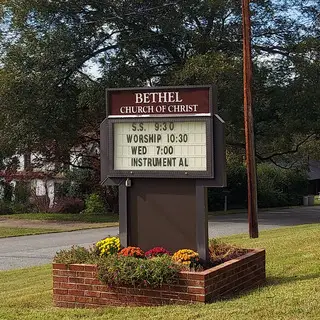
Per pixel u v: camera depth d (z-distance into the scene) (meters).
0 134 27.86
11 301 8.60
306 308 6.54
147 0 28.34
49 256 16.30
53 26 28.30
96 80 28.33
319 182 60.28
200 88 7.85
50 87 26.84
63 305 7.69
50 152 31.83
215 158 7.75
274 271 9.58
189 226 7.86
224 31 30.12
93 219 29.39
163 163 7.99
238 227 23.81
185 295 7.07
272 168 44.16
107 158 8.28
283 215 32.09
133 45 28.02
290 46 30.38
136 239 8.14
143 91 8.14
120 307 7.23
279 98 28.00
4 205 36.09
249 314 6.41
